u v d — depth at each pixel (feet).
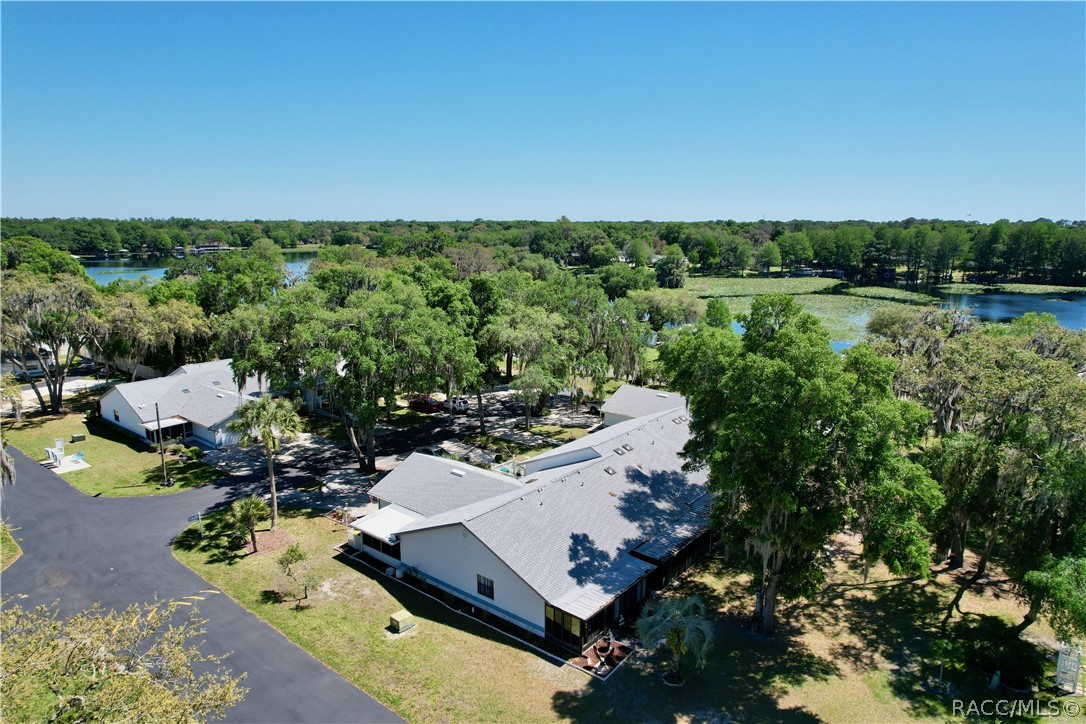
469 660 82.02
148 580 100.83
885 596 99.25
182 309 220.43
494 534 91.71
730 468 80.74
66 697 49.93
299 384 142.82
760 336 93.66
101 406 182.60
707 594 99.76
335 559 108.27
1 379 163.22
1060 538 83.61
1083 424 80.07
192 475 144.15
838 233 556.92
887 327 211.41
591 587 87.61
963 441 93.50
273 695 75.31
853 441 76.48
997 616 93.66
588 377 238.48
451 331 152.46
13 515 123.54
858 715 73.31
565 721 71.41
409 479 121.49
